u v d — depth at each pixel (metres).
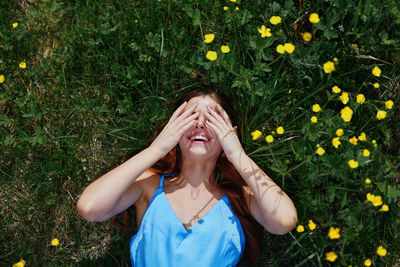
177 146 1.96
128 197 1.81
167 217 1.71
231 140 1.75
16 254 2.16
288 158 2.05
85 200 1.66
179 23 2.22
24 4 2.38
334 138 1.68
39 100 2.27
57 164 2.17
